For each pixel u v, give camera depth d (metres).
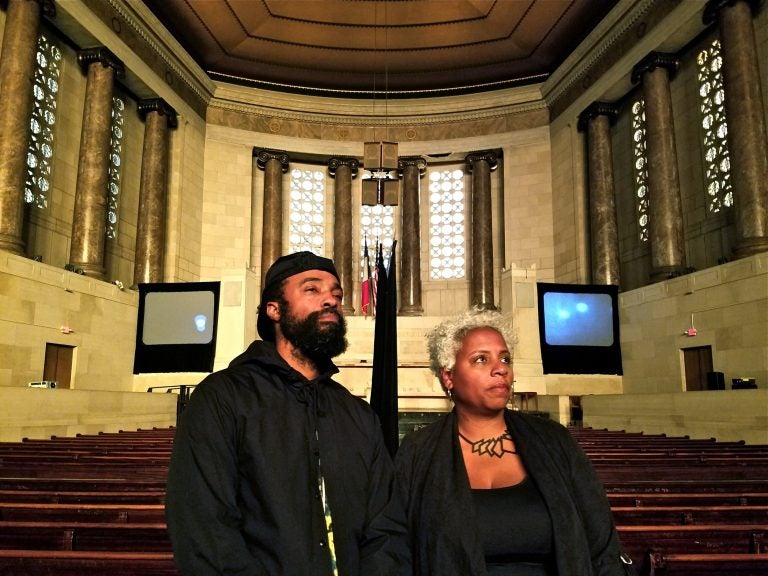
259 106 23.77
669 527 2.94
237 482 1.69
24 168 14.27
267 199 23.58
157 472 5.62
